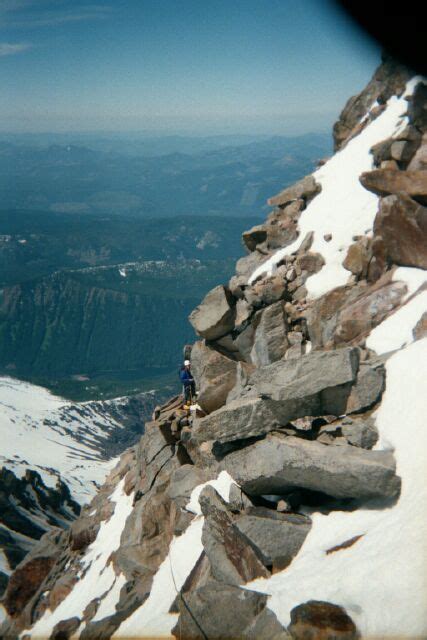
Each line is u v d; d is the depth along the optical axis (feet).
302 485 61.57
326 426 65.92
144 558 90.94
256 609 53.01
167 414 108.17
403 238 86.38
